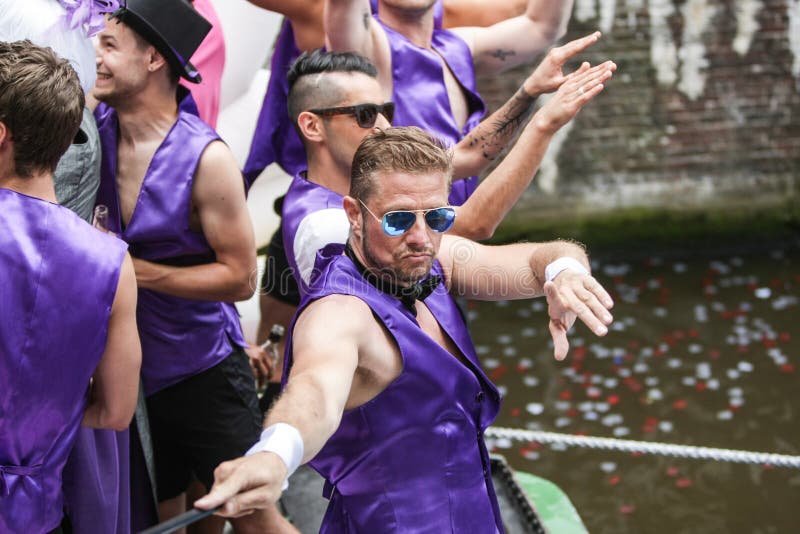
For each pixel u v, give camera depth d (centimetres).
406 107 353
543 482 428
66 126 205
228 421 302
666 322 984
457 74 371
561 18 400
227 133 513
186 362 294
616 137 1090
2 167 203
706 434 815
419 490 216
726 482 758
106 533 255
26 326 201
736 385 883
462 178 334
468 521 222
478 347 949
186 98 297
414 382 211
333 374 192
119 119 281
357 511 220
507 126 322
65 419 210
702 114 1090
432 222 208
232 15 480
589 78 264
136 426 285
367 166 208
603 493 746
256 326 492
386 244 208
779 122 1098
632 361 919
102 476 254
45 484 209
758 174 1111
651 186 1104
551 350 942
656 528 707
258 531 300
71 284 204
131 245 281
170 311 288
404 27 360
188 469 316
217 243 282
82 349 207
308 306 209
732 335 961
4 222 201
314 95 288
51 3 255
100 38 268
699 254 1116
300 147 372
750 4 1059
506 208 268
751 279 1061
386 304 210
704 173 1108
